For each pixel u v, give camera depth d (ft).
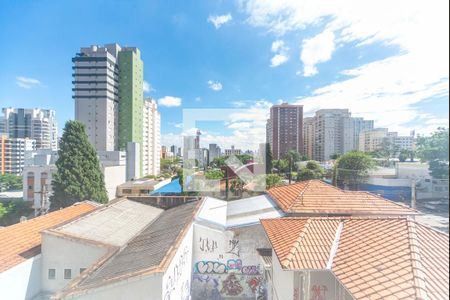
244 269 33.86
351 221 26.94
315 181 44.75
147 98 256.11
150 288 19.63
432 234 21.67
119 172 142.00
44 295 27.61
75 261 28.53
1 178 208.85
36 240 31.68
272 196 44.62
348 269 19.04
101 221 35.40
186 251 29.17
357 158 122.42
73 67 198.39
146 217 42.06
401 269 17.08
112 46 214.28
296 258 21.45
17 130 319.47
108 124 201.57
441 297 14.40
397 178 110.63
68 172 82.23
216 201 45.14
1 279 23.54
